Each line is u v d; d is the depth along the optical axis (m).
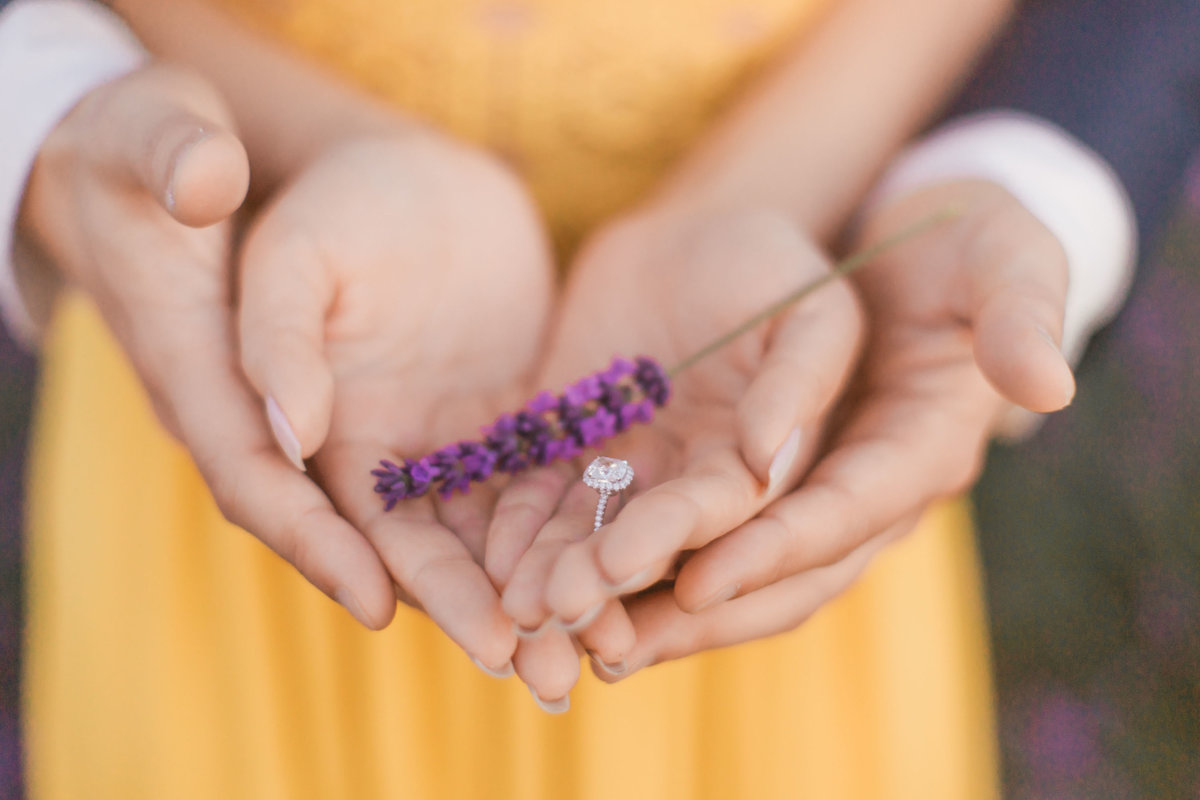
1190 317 0.96
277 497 0.37
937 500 0.43
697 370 0.43
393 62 0.49
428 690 0.46
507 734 0.46
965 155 0.46
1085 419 0.91
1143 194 0.46
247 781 0.46
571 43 0.49
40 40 0.43
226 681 0.46
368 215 0.42
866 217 0.48
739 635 0.39
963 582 0.52
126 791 0.47
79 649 0.47
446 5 0.48
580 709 0.46
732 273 0.43
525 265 0.46
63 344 0.49
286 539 0.37
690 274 0.44
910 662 0.49
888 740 0.49
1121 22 0.47
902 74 0.49
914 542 0.49
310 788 0.47
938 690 0.50
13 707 0.76
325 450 0.40
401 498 0.38
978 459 0.43
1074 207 0.45
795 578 0.39
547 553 0.36
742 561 0.36
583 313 0.46
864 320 0.44
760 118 0.49
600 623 0.35
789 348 0.39
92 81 0.42
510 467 0.40
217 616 0.46
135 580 0.47
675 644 0.38
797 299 0.41
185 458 0.46
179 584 0.46
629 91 0.49
